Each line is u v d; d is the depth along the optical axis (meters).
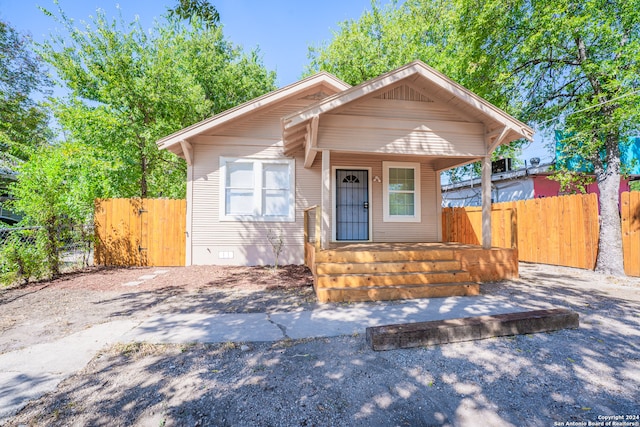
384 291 5.12
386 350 3.12
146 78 10.96
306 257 8.02
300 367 2.77
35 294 5.41
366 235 9.01
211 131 8.16
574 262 7.88
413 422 2.03
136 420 2.02
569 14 7.01
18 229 6.15
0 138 10.16
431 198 9.34
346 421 2.03
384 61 15.86
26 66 15.92
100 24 10.41
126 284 6.14
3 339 3.40
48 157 7.97
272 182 8.47
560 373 2.67
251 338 3.44
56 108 9.98
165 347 3.19
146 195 12.04
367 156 9.02
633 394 2.35
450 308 4.62
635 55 6.24
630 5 6.50
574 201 7.92
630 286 6.02
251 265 8.16
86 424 1.98
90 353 3.04
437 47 16.70
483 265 6.48
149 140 10.81
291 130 6.17
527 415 2.10
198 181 8.10
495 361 2.89
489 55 9.04
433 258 6.13
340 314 4.34
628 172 8.34
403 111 6.34
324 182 6.05
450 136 6.51
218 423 2.00
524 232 9.31
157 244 8.20
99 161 9.17
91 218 8.52
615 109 6.59
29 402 2.21
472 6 9.38
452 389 2.42
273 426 1.98
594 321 4.00
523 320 3.54
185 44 16.20
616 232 7.07
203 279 6.53
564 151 8.02
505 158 13.22
